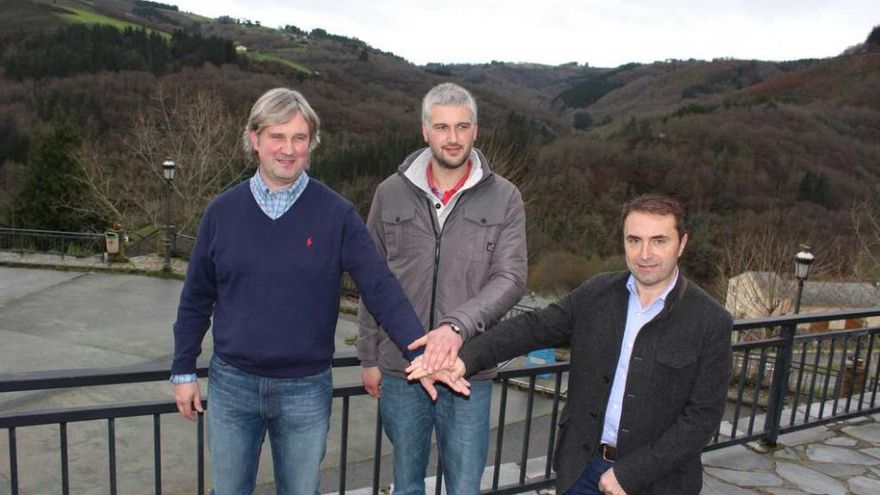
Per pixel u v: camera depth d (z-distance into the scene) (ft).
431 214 7.17
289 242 6.16
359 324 7.64
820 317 12.69
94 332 38.09
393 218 7.34
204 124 74.64
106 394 28.12
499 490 10.40
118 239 57.67
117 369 6.97
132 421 25.23
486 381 7.38
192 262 6.46
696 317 6.07
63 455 7.24
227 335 6.28
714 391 6.01
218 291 6.43
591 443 6.55
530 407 10.41
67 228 98.27
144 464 22.08
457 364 6.42
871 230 63.46
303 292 6.20
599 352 6.53
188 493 20.52
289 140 6.02
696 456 6.33
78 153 82.69
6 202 106.11
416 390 7.52
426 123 7.00
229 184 69.77
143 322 40.63
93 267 54.44
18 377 6.50
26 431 23.52
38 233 65.31
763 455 12.62
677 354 6.05
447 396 7.32
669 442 6.00
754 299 60.59
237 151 69.87
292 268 6.14
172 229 60.85
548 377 33.83
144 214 74.74
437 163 7.06
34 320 39.86
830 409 14.82
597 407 6.53
